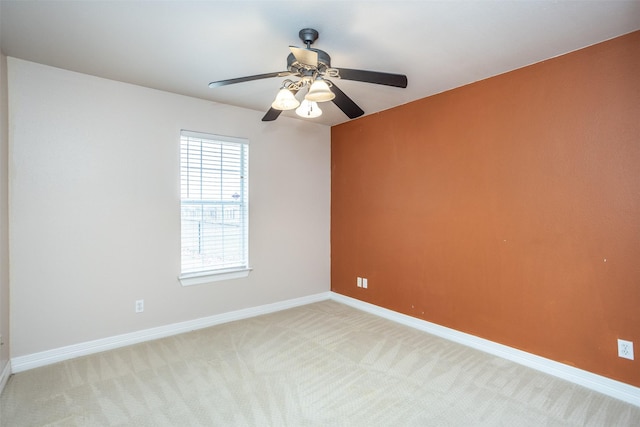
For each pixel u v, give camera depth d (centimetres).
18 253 247
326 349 286
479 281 287
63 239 265
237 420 193
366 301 390
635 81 209
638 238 209
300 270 412
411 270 341
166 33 212
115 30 208
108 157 284
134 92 296
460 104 298
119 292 290
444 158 311
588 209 228
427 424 190
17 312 247
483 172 283
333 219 435
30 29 206
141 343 298
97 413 198
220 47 230
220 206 349
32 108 251
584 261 230
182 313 324
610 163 219
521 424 190
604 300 222
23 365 248
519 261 263
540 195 251
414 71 267
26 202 249
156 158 307
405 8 184
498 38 217
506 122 269
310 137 419
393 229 359
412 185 339
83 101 272
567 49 232
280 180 392
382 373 246
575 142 233
